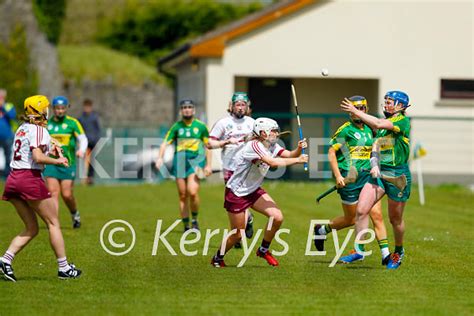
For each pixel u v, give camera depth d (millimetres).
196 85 72125
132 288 25578
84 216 44562
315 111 72500
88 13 152500
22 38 96125
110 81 116188
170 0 142000
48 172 38625
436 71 68188
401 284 26422
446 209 49500
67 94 113938
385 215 45469
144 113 116688
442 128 66938
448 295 24859
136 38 141375
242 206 28344
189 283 26391
